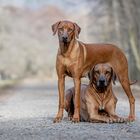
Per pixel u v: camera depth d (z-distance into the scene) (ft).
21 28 367.66
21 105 76.28
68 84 175.73
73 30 44.55
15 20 349.82
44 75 413.39
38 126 43.11
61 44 44.68
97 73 42.80
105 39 194.18
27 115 56.13
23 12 433.89
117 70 46.01
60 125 42.91
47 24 442.91
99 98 43.50
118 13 156.46
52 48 430.61
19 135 37.58
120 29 166.20
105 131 38.78
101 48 45.83
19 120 49.78
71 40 44.57
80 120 45.52
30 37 394.93
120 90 127.65
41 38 430.61
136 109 62.03
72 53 44.62
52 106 71.56
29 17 442.91
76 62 44.68
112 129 39.81
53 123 44.78
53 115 55.42
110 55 45.98
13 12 345.92
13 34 337.31
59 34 44.65
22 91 138.82
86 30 271.28
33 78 395.96
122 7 148.66
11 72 343.67
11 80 311.88
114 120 43.32
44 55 416.67
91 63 45.65
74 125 42.52
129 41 156.04
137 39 153.28
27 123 46.26
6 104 79.87
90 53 45.47
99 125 42.22
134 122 44.47
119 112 57.98
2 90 146.82
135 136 36.22
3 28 304.30
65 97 47.09
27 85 211.41
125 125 42.16
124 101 81.10
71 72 44.96
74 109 45.65
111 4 156.76
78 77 44.88
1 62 319.68
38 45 407.44
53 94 112.37
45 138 35.68
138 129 39.75
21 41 363.76
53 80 345.10
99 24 187.93
